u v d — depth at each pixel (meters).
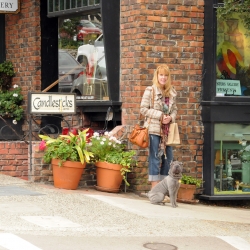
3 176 12.41
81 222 8.89
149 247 7.83
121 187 11.98
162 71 10.84
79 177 11.41
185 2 12.04
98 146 11.57
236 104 12.09
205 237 8.57
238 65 12.30
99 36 12.84
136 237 8.28
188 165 12.13
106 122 12.66
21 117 14.00
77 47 13.37
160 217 9.62
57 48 14.32
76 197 10.55
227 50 12.24
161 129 10.92
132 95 11.98
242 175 12.29
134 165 11.83
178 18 12.01
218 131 12.15
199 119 12.21
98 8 12.45
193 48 12.12
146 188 11.84
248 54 12.34
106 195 11.13
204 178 12.19
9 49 14.75
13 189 10.98
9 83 14.70
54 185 11.45
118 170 11.41
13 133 13.97
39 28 14.15
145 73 11.84
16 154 12.78
